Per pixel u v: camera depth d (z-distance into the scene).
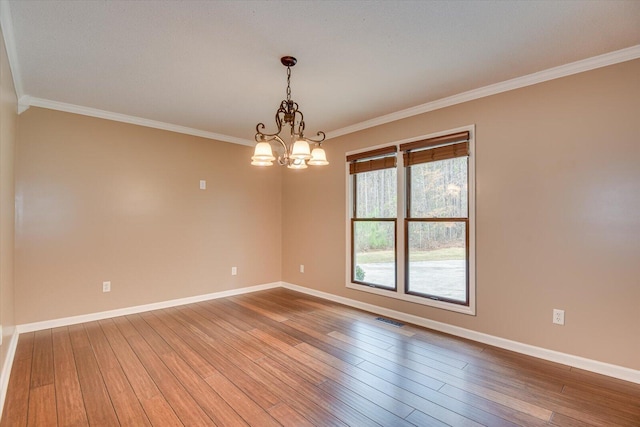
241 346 3.02
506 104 2.98
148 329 3.46
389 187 3.99
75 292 3.62
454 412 2.02
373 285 4.14
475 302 3.17
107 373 2.50
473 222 3.18
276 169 5.55
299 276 5.21
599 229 2.51
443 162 3.47
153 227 4.20
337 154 4.59
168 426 1.89
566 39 2.27
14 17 2.00
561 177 2.68
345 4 1.90
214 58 2.54
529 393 2.22
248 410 2.04
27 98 3.26
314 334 3.33
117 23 2.08
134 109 3.71
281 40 2.29
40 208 3.42
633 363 2.37
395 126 3.86
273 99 3.40
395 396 2.20
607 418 1.94
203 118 4.05
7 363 2.46
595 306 2.52
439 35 2.23
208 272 4.71
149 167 4.18
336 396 2.20
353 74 2.82
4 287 2.38
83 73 2.80
